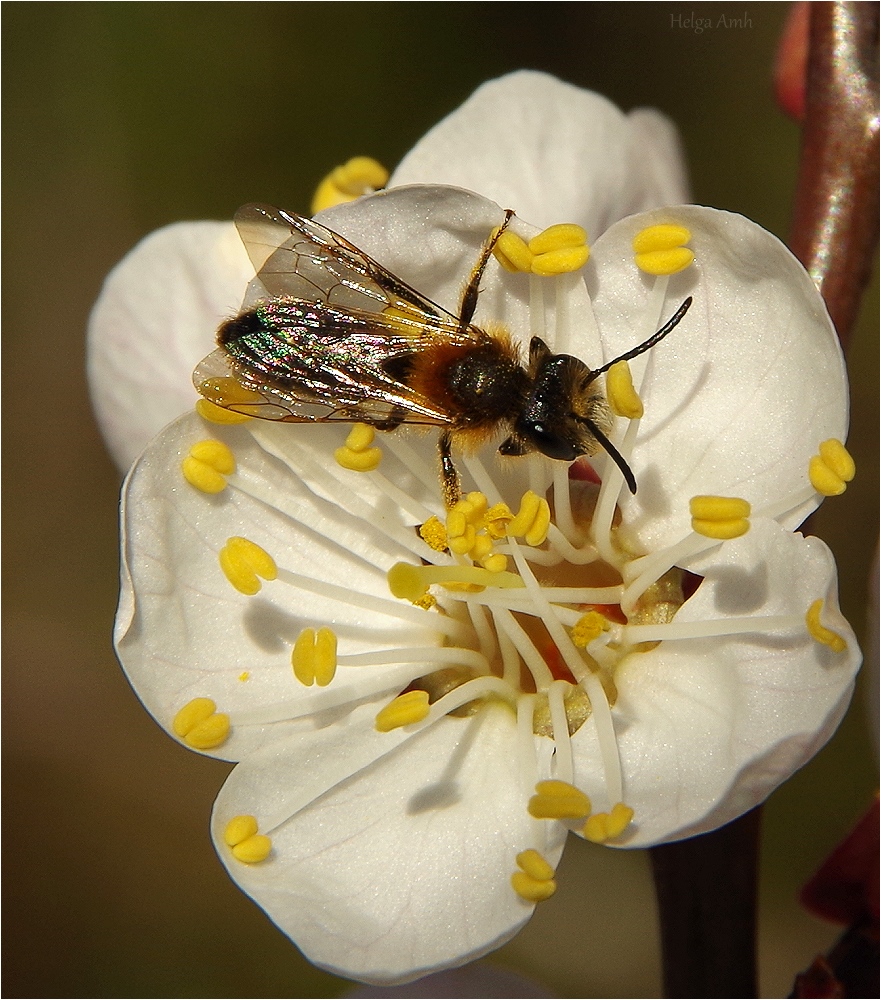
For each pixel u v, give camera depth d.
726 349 0.11
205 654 0.12
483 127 0.12
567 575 0.12
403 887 0.11
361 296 0.12
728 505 0.11
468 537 0.12
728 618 0.11
